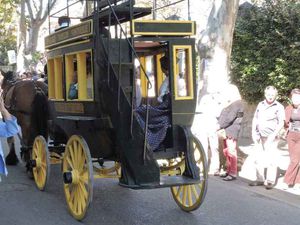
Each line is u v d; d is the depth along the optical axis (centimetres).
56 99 859
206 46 1172
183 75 732
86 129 752
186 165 715
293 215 766
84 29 726
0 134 608
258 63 1412
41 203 833
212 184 957
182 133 719
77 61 764
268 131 923
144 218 755
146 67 804
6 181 984
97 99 715
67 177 746
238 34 1438
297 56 1334
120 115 683
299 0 1454
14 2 3281
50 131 940
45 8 2852
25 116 977
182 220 744
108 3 690
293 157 905
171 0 1997
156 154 714
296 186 914
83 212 727
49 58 891
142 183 679
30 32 2828
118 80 676
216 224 725
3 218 754
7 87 1108
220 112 1005
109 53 692
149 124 712
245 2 1568
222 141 1018
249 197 866
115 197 875
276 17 1381
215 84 1154
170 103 720
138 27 691
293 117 902
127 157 680
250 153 1212
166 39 714
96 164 1058
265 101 934
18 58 2903
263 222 733
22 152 1018
